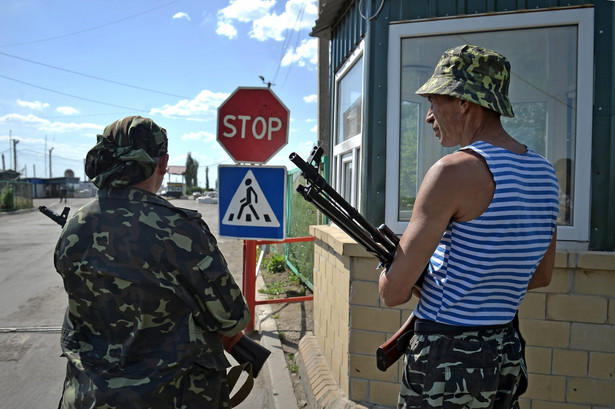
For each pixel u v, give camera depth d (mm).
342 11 3449
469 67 1391
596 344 2350
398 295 1374
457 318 1340
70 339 1488
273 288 6574
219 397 1555
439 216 1305
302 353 3658
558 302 2379
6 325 5203
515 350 1397
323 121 6516
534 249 1367
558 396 2406
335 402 2752
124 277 1397
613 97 2328
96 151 1521
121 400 1344
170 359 1401
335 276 3078
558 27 2441
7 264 9086
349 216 1567
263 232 4043
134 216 1451
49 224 18641
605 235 2352
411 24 2635
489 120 1423
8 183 27016
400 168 2717
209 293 1472
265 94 4121
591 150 2369
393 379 2660
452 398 1323
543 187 1394
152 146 1532
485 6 2508
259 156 4129
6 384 3730
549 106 2543
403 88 2705
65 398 1444
